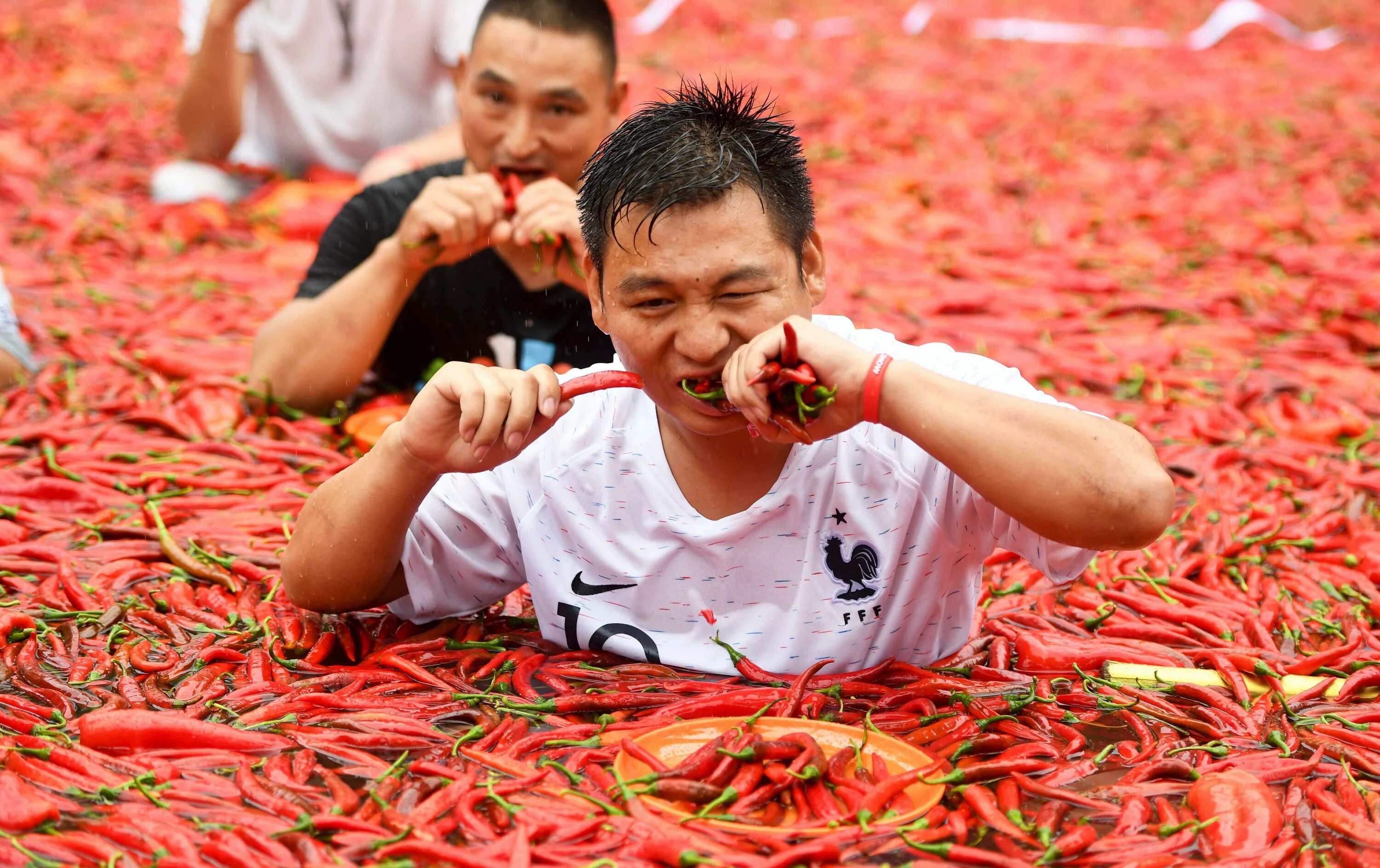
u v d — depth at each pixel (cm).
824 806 277
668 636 347
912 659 352
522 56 517
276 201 921
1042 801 288
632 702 325
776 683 331
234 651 358
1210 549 463
